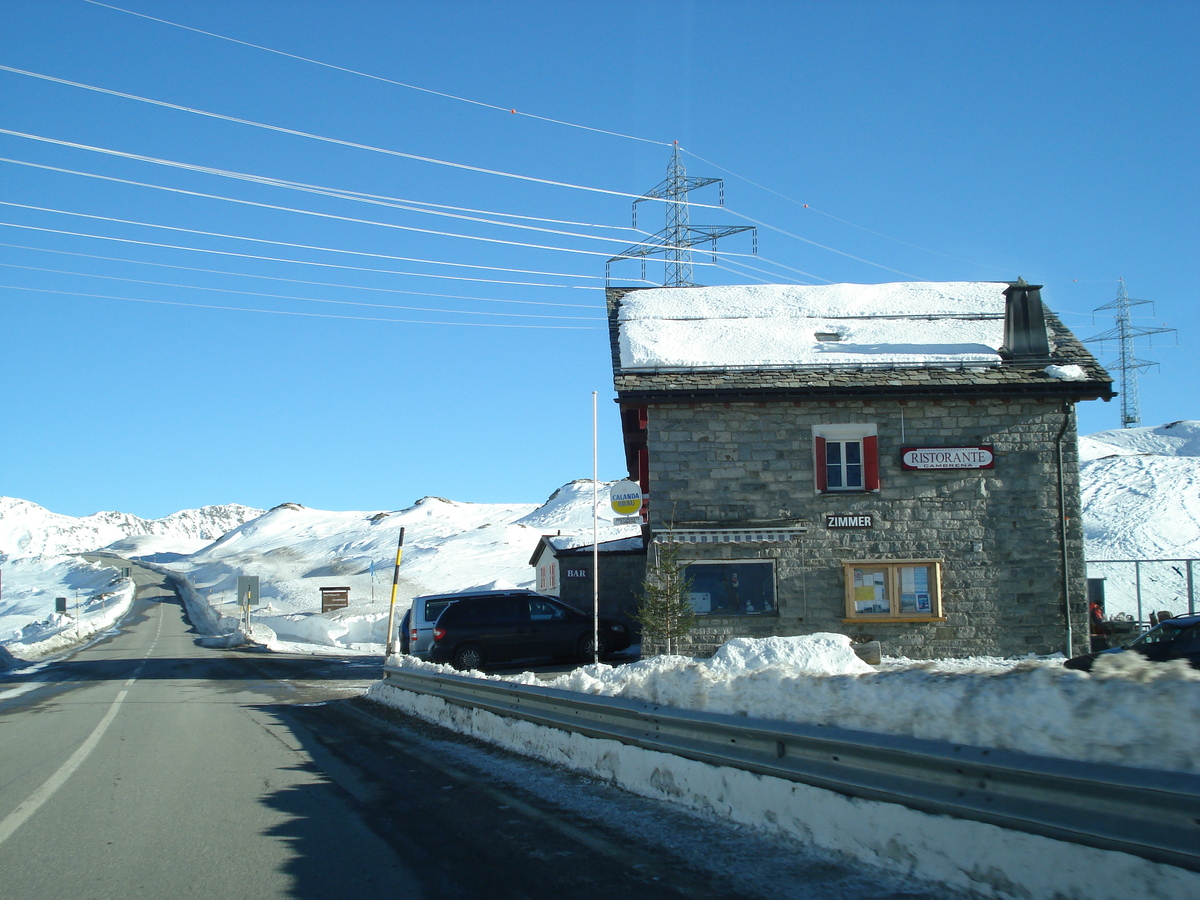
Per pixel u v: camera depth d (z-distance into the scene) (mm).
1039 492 18766
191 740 10992
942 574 18609
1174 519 42156
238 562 130500
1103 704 3912
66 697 17547
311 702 15680
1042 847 3994
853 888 4594
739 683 6141
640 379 19250
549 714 8625
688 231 34438
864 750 4914
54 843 6117
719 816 6043
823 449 18891
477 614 20766
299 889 5023
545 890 4859
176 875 5340
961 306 22656
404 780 7953
